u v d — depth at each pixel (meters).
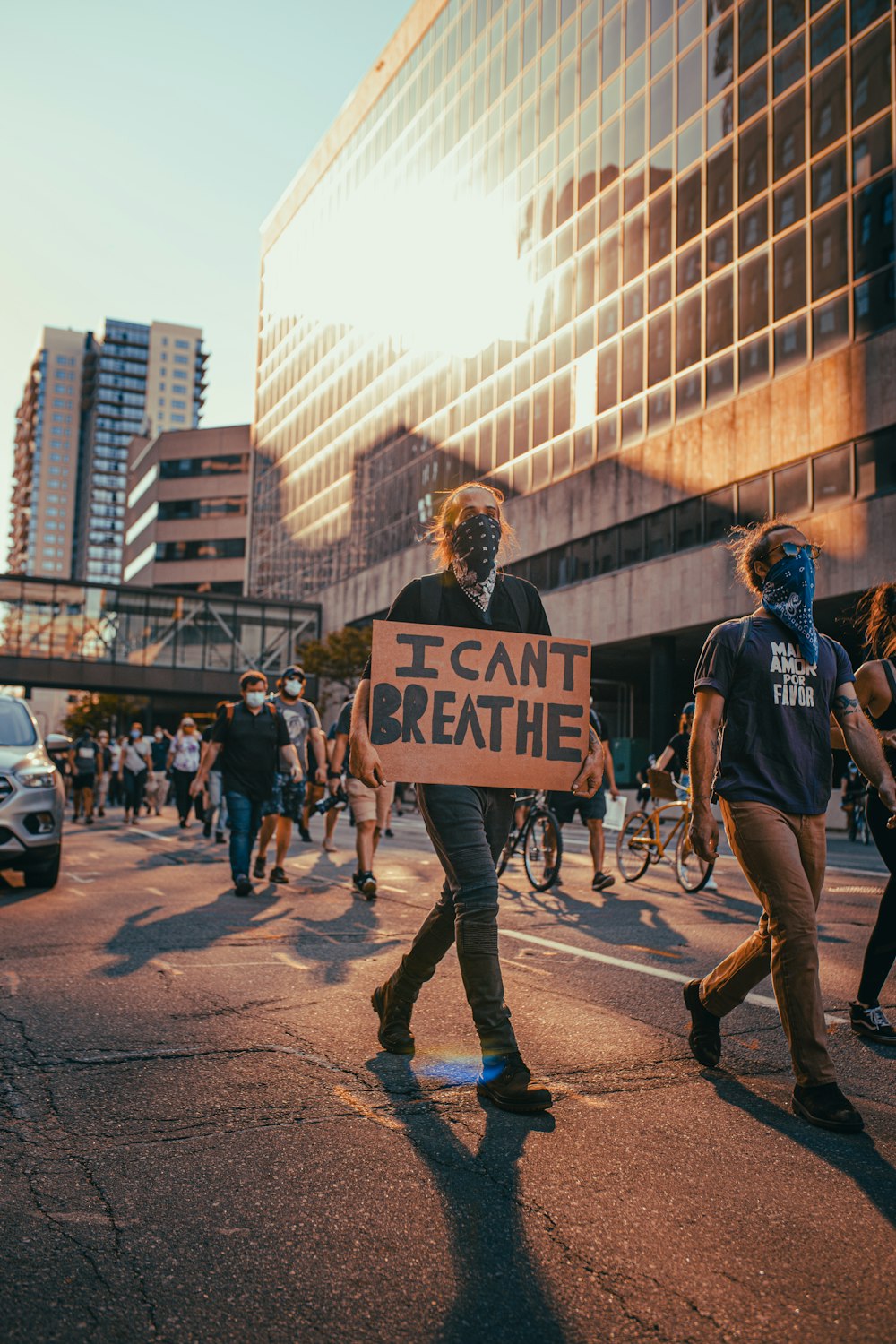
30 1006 4.71
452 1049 4.04
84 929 6.98
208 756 9.07
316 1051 3.99
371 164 54.66
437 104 47.50
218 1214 2.58
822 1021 3.39
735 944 6.69
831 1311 2.17
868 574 24.47
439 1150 3.01
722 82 29.95
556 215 37.78
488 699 3.69
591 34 36.12
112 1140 3.07
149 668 52.88
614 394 33.88
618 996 5.04
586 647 3.81
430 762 3.61
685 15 31.66
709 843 3.60
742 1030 4.42
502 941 6.68
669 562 30.88
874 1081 3.79
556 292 37.38
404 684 3.62
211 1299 2.18
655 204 32.50
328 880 10.05
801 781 3.57
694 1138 3.14
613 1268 2.33
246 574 71.12
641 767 35.97
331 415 58.41
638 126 33.53
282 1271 2.30
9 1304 2.15
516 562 38.75
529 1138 3.11
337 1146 3.03
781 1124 3.28
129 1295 2.20
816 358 26.33
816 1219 2.60
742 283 28.86
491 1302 2.18
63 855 12.91
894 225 24.25
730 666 3.63
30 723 10.23
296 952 6.12
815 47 26.78
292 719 11.11
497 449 40.53
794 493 26.86
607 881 9.73
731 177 29.47
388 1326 2.09
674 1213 2.62
